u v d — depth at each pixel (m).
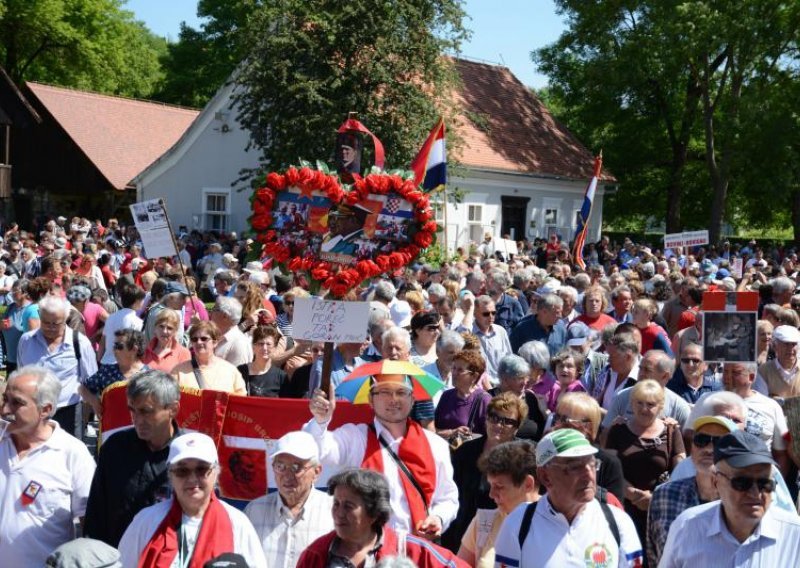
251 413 5.80
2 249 21.25
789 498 4.29
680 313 11.48
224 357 8.13
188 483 4.14
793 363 7.72
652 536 4.80
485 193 32.72
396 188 5.61
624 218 47.56
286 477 4.56
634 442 6.00
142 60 56.41
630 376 7.72
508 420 5.60
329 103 24.16
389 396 5.16
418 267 14.77
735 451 3.81
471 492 5.69
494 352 9.67
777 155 36.09
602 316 10.56
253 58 25.42
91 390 7.38
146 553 4.13
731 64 37.00
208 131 33.25
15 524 4.72
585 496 4.14
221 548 4.16
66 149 37.38
